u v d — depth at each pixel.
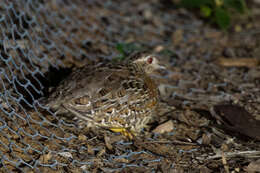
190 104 7.65
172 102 7.70
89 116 6.02
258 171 5.77
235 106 7.21
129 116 6.38
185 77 8.69
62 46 8.62
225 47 10.09
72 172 5.57
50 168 5.55
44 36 8.61
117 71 6.57
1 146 5.70
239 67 9.17
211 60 9.48
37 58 7.50
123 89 6.30
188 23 11.29
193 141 6.52
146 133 6.73
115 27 10.46
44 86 7.07
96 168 5.71
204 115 7.26
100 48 9.16
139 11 11.62
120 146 6.29
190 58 9.52
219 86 8.36
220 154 6.02
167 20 11.33
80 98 5.91
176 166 5.88
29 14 8.48
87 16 10.52
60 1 10.30
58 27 9.41
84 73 6.32
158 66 7.29
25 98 6.63
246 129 6.52
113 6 11.55
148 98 6.61
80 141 6.20
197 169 5.82
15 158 5.55
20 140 5.87
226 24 10.53
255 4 12.45
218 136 6.59
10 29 7.66
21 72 6.60
